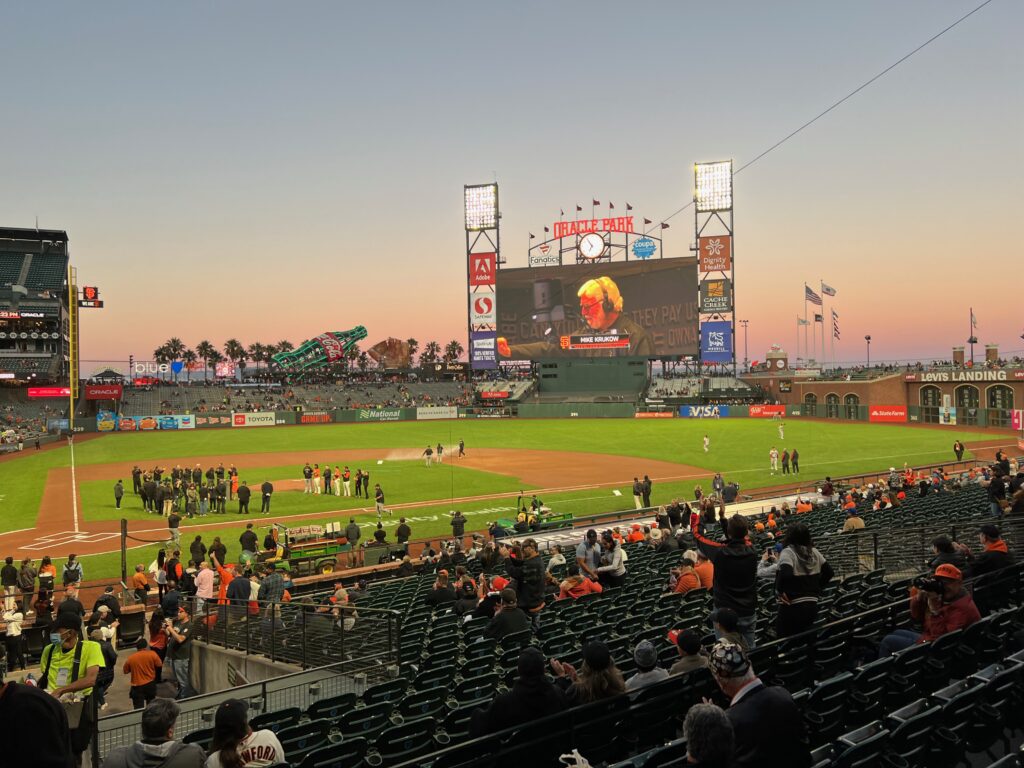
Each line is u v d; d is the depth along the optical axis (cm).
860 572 1634
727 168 10544
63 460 6450
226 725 557
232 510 4075
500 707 619
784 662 788
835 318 10994
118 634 2053
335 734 867
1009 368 7750
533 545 1278
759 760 491
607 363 11669
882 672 720
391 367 17000
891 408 8775
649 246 10844
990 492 2266
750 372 13488
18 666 1825
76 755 744
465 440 7675
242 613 1652
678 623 1230
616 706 661
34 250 13075
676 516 2758
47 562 2409
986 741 644
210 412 10438
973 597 955
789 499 3784
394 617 1371
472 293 11188
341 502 4234
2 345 11794
